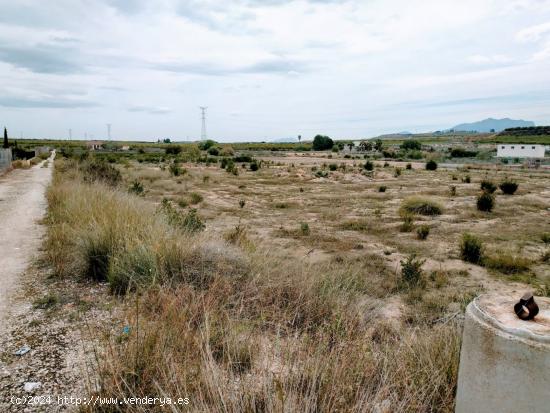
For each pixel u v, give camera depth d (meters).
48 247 7.38
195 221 9.27
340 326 4.02
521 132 176.62
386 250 10.88
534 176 42.06
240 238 8.20
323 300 4.80
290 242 11.57
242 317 4.25
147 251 5.48
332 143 130.00
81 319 4.25
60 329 4.03
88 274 5.80
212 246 5.76
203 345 3.29
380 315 5.29
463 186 30.19
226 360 3.22
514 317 1.64
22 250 7.52
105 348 3.44
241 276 5.13
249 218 16.00
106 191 12.32
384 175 39.91
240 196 23.92
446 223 15.55
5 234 9.03
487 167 57.78
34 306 4.66
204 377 2.64
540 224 15.36
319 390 2.52
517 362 1.51
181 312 3.77
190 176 34.38
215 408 2.34
